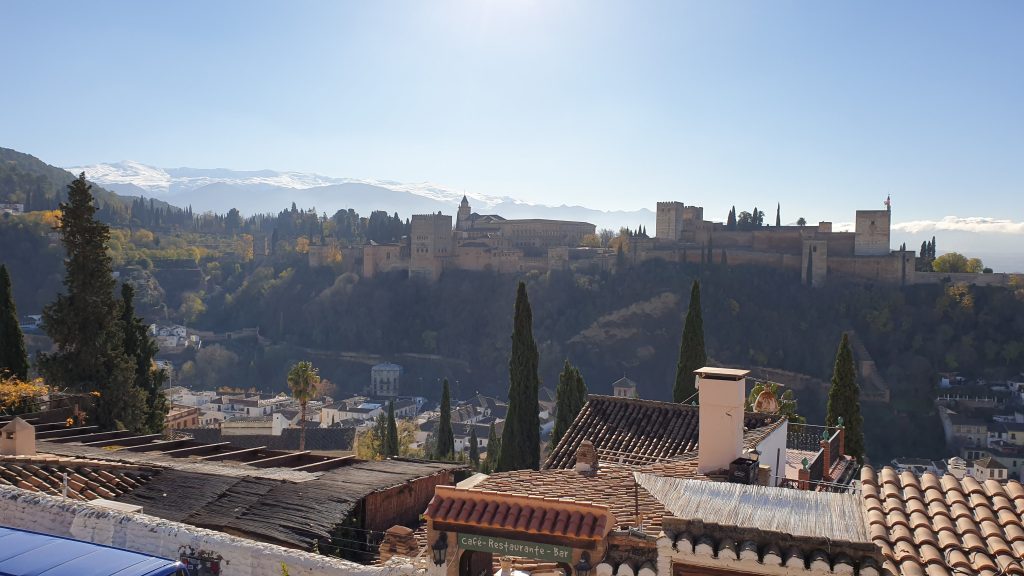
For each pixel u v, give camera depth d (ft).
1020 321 540.11
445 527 32.94
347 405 467.52
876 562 27.89
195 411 321.32
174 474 60.03
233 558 38.93
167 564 30.76
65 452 67.15
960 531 30.58
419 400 571.28
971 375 528.22
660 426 78.89
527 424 130.72
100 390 127.65
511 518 31.99
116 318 133.08
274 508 53.36
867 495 33.60
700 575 29.66
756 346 583.17
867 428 486.79
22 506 44.52
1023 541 29.07
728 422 58.75
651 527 38.40
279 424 320.91
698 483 35.58
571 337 628.28
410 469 65.62
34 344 506.48
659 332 608.60
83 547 31.76
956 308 560.61
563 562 31.48
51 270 602.03
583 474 61.21
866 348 559.79
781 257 652.07
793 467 78.84
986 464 355.77
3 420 91.61
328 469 67.82
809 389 551.59
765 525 30.83
